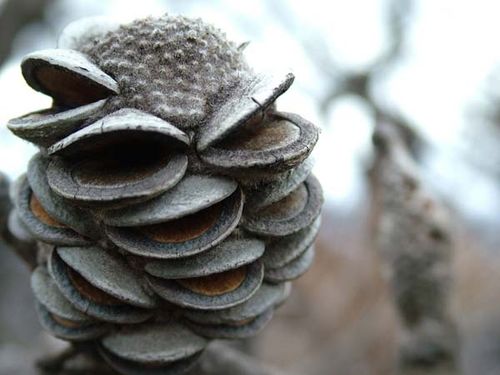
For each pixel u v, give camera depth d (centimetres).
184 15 13
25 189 13
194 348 13
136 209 11
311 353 81
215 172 11
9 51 50
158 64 12
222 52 12
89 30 13
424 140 54
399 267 21
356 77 76
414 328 21
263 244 12
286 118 12
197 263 12
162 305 12
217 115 11
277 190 12
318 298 78
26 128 11
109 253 12
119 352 13
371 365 57
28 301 97
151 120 11
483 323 102
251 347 30
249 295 12
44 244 13
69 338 13
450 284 21
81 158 12
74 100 12
